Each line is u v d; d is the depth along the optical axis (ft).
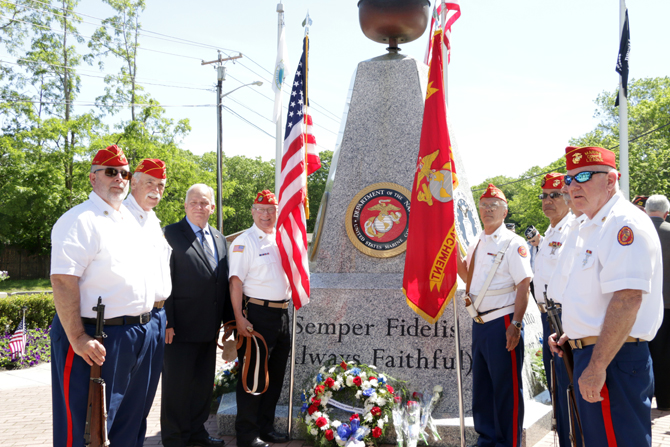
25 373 25.45
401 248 17.16
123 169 11.13
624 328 8.53
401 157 17.79
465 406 15.53
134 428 11.28
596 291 9.30
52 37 106.83
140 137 88.17
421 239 14.08
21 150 95.25
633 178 106.52
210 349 14.76
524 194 189.67
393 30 18.57
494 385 13.74
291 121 16.63
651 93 131.85
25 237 109.19
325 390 15.01
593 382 8.66
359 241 17.44
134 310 10.91
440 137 14.17
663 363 18.07
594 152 9.57
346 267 17.46
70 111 109.19
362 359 16.20
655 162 105.50
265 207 15.19
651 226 8.94
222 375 18.22
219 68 79.36
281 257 15.14
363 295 16.51
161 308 12.26
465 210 18.95
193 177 92.89
